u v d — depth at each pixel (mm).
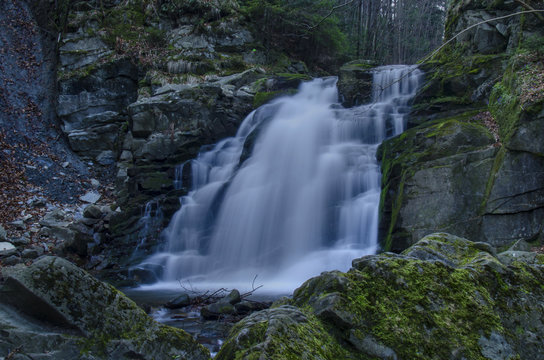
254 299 7750
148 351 2342
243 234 11836
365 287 2088
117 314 2336
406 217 8984
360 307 2021
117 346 2262
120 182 14867
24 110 16172
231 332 2029
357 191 11219
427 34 37281
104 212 13148
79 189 14336
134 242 12312
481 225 8336
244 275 10727
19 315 2186
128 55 17188
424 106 12203
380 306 2037
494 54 12555
